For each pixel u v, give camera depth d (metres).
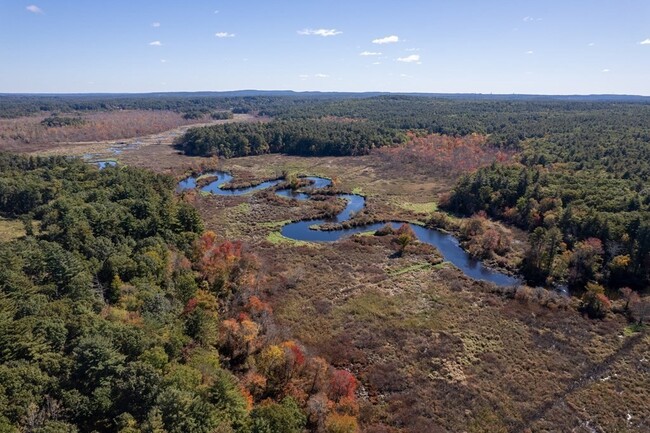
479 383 55.88
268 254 97.56
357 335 66.12
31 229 78.56
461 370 58.44
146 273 62.50
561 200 108.44
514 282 85.62
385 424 49.31
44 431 32.62
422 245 102.12
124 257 63.31
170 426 35.22
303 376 52.59
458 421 49.72
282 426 38.91
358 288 81.56
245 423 38.22
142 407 38.47
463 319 70.75
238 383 47.94
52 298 52.34
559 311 72.94
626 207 97.12
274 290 79.31
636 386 54.97
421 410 51.25
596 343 64.12
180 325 52.44
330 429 44.09
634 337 65.25
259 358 53.69
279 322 68.88
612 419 49.72
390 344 64.12
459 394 53.94
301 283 83.12
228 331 57.41
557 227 96.44
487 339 65.38
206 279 72.56
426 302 76.44
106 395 38.12
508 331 67.38
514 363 59.78
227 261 78.88
